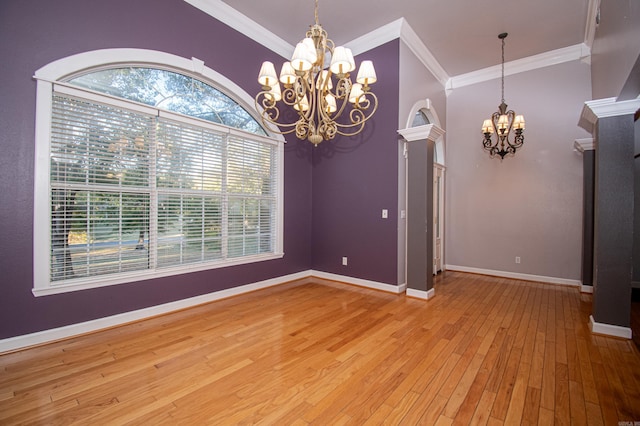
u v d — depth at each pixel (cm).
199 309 321
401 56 388
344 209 441
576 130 430
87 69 254
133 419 154
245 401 169
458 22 379
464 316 306
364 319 297
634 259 394
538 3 340
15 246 221
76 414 157
